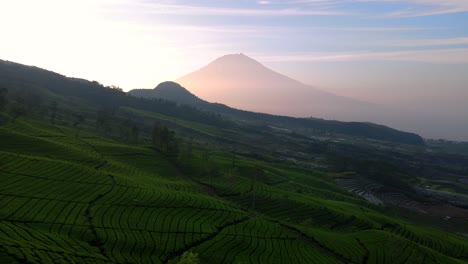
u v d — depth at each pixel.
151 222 99.69
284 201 153.12
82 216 93.62
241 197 151.00
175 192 127.31
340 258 107.06
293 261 95.06
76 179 116.38
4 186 100.50
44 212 91.25
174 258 84.81
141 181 134.62
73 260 67.88
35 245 69.38
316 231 126.00
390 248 115.06
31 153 139.00
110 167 145.75
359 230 139.25
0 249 62.75
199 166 180.88
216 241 97.31
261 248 99.00
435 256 117.31
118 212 101.00
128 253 82.31
